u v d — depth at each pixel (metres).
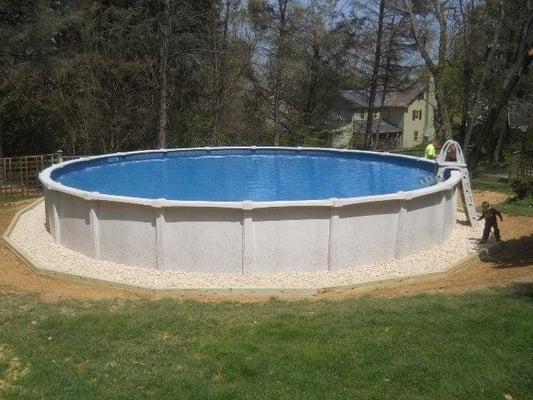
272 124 43.53
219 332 7.52
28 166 22.84
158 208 10.90
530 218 16.98
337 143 52.56
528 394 5.68
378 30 42.72
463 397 5.64
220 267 11.02
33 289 10.02
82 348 7.02
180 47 32.81
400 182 19.03
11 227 14.28
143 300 9.45
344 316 8.03
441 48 30.50
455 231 15.02
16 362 6.71
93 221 11.73
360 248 11.56
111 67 29.94
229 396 5.77
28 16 23.75
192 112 34.66
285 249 11.04
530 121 31.36
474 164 28.86
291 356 6.62
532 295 8.49
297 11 41.66
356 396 5.70
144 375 6.27
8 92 26.69
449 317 7.67
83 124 28.83
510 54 32.38
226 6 36.56
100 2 29.81
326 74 44.34
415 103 66.56
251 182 19.41
